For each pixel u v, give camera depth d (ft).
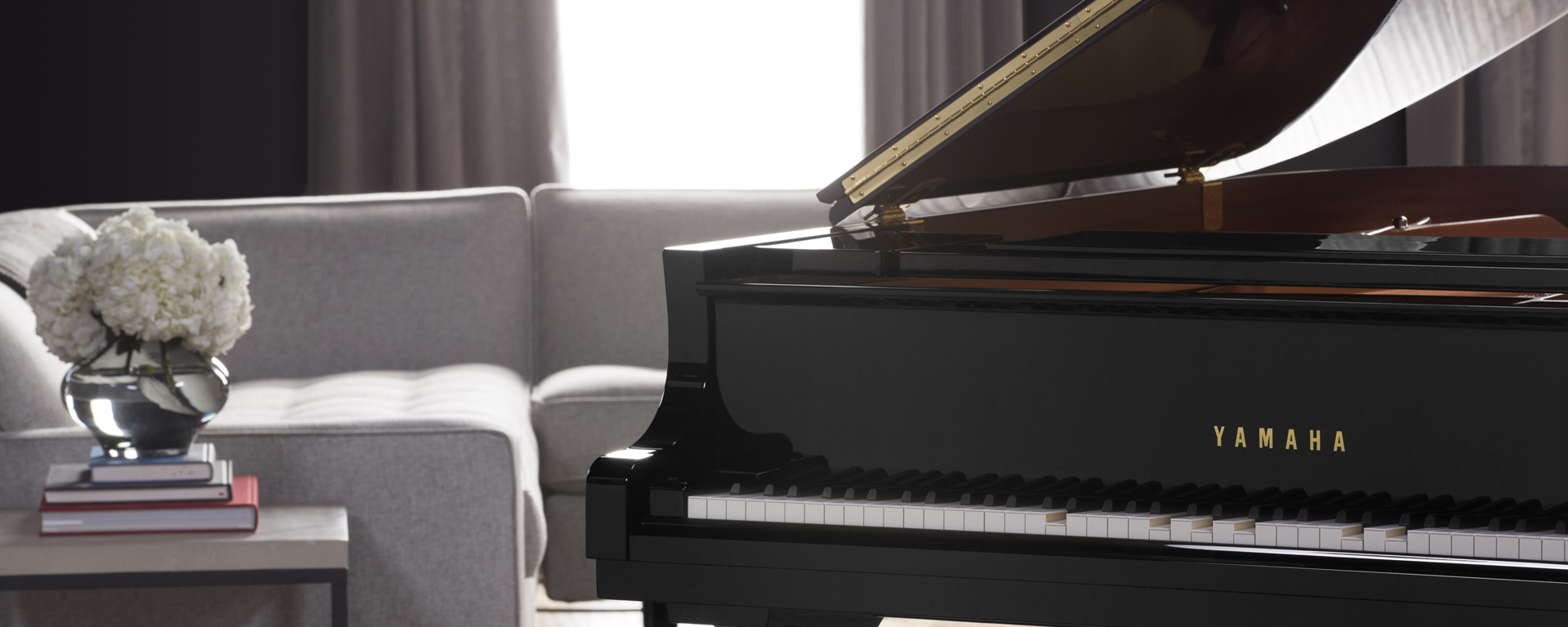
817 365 5.16
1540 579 4.10
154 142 14.15
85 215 11.09
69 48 13.98
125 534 6.36
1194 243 6.04
